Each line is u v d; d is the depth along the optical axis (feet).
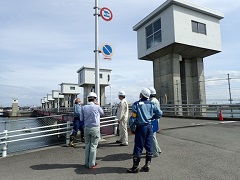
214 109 54.24
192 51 67.36
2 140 23.07
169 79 67.10
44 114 139.64
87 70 138.10
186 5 61.36
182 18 61.31
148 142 15.30
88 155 16.60
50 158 19.67
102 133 31.83
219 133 27.04
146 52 71.41
